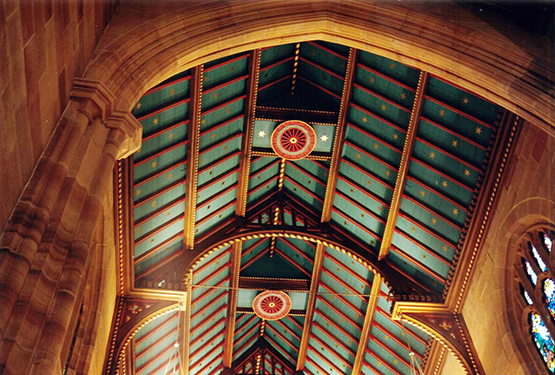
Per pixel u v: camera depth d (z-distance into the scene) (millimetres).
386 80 17391
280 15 13414
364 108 18391
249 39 13227
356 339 22750
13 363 6828
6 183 7484
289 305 22984
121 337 17172
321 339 24281
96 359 15406
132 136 10453
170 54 11883
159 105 16000
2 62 6914
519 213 15258
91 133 9609
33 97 8102
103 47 11164
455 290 18422
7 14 6902
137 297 18125
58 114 9289
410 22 13219
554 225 13922
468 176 16984
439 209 18047
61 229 8234
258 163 20094
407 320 18750
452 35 12773
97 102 9883
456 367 18875
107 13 11641
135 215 17172
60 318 7641
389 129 18125
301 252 22625
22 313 7145
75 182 8812
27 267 7492
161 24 12047
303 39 14148
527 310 15586
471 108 16047
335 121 18922
